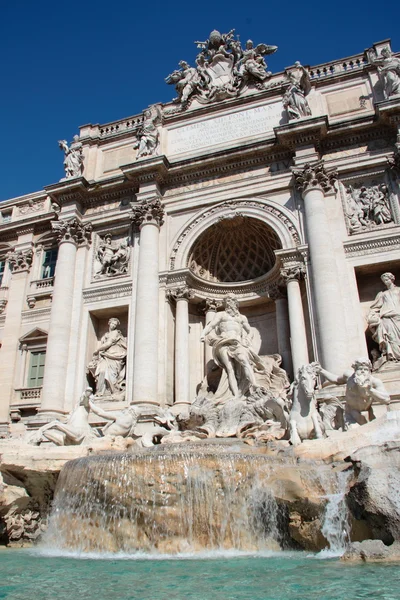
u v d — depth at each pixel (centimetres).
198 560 911
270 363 2180
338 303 2017
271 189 2397
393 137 2294
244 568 792
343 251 2156
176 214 2542
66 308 2480
